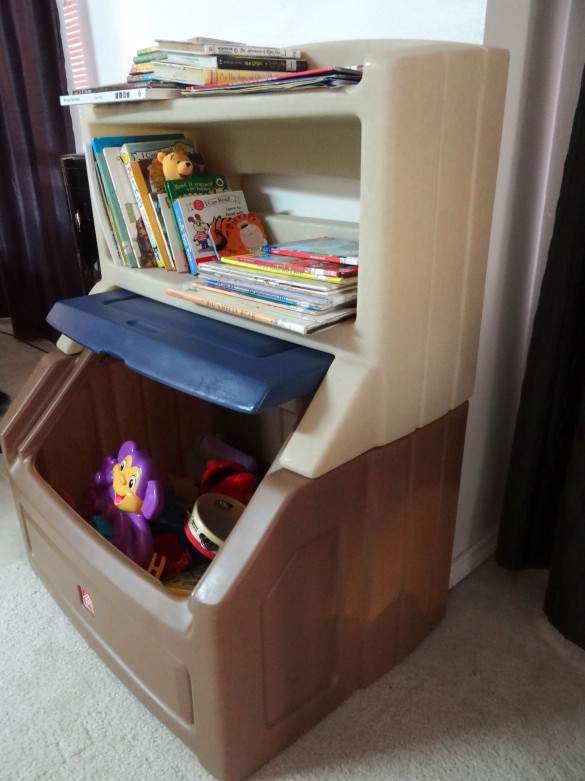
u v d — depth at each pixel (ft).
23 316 8.18
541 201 3.41
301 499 2.43
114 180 3.42
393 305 2.43
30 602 3.84
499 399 3.74
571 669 3.33
